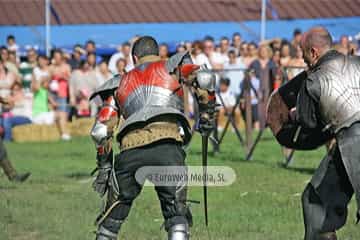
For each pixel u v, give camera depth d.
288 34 50.53
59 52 37.31
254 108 33.50
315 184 13.11
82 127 36.50
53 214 17.75
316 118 13.08
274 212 18.17
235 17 52.34
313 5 53.00
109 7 53.22
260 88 27.66
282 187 21.52
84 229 16.50
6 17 51.25
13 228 16.67
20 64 39.91
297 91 14.19
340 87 12.82
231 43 43.22
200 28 51.22
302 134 14.05
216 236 16.02
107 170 13.41
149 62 13.22
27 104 36.19
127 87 13.09
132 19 52.09
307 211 13.17
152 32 50.56
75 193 20.39
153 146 12.75
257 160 27.06
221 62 35.47
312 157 27.80
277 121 14.22
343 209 13.11
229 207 18.73
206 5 53.50
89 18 51.97
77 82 36.81
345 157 12.68
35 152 30.14
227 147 30.84
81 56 42.75
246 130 27.33
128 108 13.02
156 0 53.88
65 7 52.72
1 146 21.91
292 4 53.25
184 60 13.13
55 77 36.78
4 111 35.53
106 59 48.12
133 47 13.47
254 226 16.81
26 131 35.06
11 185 21.64
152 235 16.14
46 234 16.23
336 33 49.81
